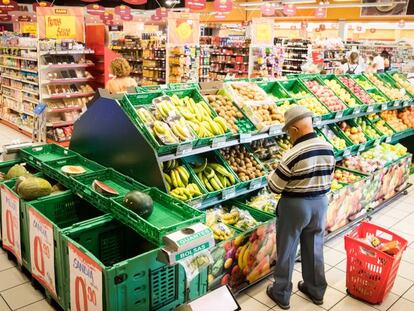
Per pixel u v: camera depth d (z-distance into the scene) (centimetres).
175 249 242
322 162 303
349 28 2456
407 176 612
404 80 773
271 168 434
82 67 870
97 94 383
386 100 637
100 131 385
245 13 2536
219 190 368
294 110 306
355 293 359
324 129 525
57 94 819
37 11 777
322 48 1489
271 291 345
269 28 1198
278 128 426
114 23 2122
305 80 569
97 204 324
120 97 368
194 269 258
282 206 315
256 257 357
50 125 818
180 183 357
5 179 401
